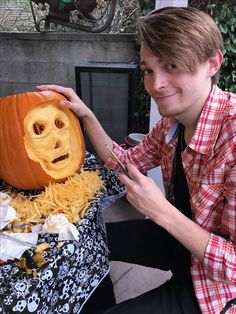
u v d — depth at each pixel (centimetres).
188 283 84
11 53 258
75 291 71
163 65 69
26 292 59
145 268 154
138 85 238
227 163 70
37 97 87
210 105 74
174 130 88
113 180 101
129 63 238
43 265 64
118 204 205
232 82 218
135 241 109
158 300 80
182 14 67
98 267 77
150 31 67
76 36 243
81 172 97
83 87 222
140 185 69
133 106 225
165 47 65
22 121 84
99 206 85
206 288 77
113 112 228
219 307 75
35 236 70
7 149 85
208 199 74
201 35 66
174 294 82
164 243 108
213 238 71
